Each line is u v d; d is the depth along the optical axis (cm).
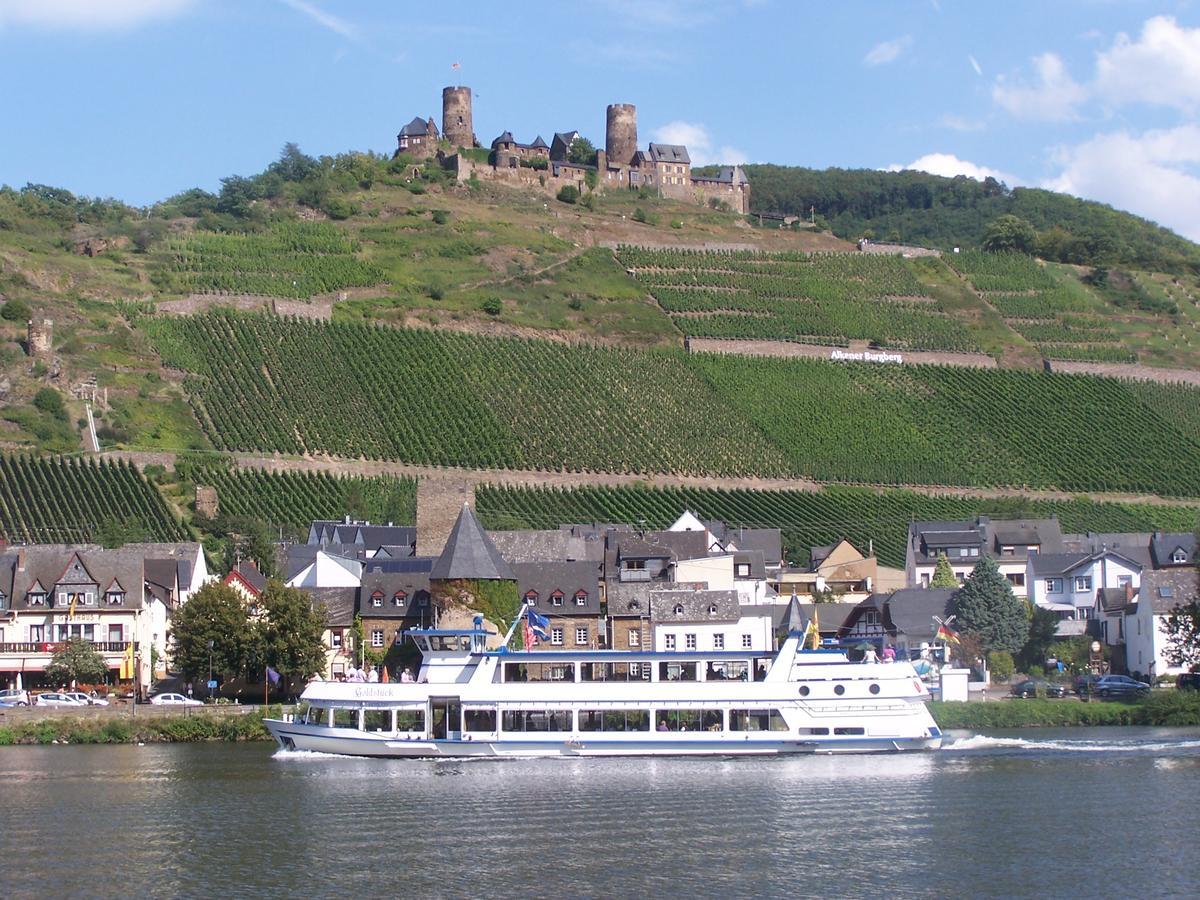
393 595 12419
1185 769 8931
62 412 19225
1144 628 13138
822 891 6431
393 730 9706
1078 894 6359
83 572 12681
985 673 13112
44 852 7175
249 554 15412
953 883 6519
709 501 19838
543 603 12331
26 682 12644
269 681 11694
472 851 7094
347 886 6562
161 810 8038
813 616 11956
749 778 8756
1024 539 16575
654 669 9694
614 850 7081
